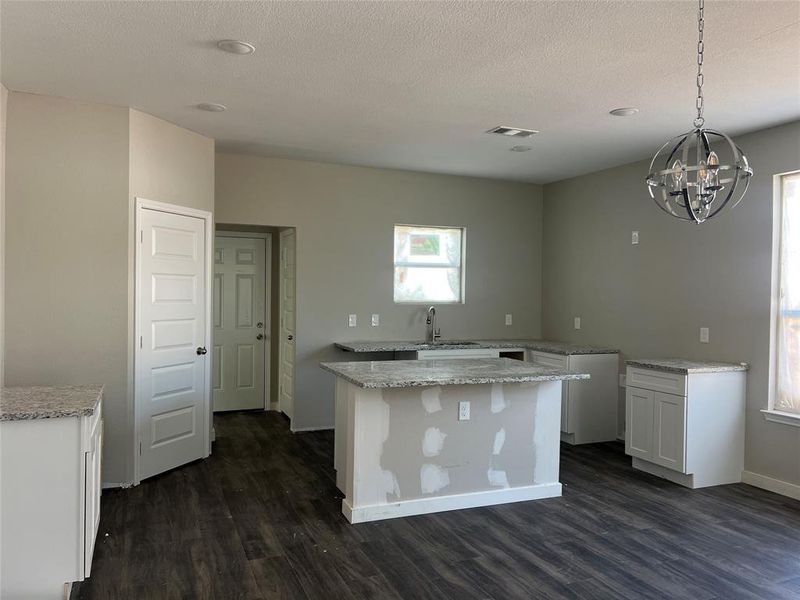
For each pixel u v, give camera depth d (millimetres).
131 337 4043
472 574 2891
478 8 2498
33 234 3785
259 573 2875
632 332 5449
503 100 3734
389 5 2494
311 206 5734
